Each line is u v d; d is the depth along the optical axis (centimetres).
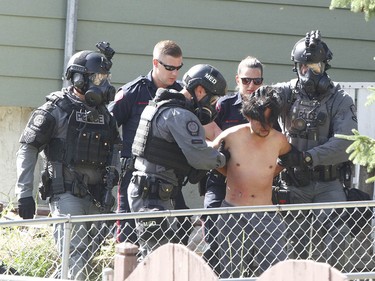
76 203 2020
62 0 2819
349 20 2923
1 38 2802
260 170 2056
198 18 2878
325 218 2172
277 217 2066
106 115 2075
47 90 2830
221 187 2164
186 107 1998
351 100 2208
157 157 1986
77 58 2047
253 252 2033
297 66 2186
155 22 2864
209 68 2023
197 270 1162
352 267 2198
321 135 2184
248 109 2031
